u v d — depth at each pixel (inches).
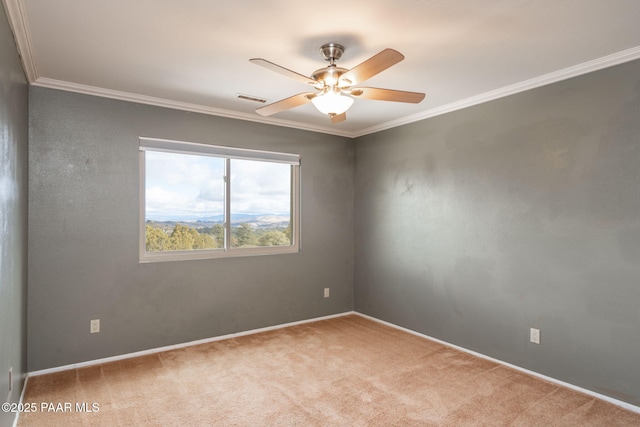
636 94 96.5
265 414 94.0
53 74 112.1
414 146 159.6
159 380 112.9
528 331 120.0
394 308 169.5
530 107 119.2
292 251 173.2
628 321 98.4
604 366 102.7
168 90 126.9
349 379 114.2
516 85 120.6
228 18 79.9
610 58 99.3
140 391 105.7
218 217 154.3
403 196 165.0
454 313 143.3
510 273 125.0
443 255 147.4
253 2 73.7
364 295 186.7
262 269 163.2
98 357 126.0
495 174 129.2
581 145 107.1
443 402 100.3
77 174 122.9
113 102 129.2
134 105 133.2
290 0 72.9
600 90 103.1
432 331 151.8
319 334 157.9
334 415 93.6
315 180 179.3
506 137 125.9
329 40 90.0
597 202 104.0
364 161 186.2
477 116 135.0
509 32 86.4
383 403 99.7
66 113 121.1
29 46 92.6
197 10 76.6
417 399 102.0
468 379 114.7
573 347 109.2
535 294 118.1
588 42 91.6
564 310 111.3
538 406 98.6
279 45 93.0
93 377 114.7
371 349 140.1
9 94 78.5
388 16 79.1
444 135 146.9
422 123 156.0
